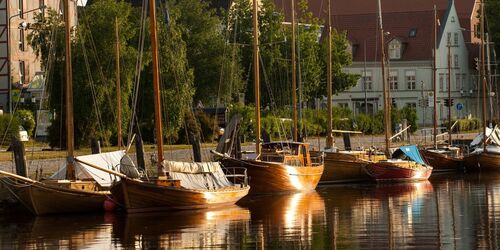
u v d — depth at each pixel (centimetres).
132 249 5300
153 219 6388
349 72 19300
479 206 7256
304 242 5444
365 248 5184
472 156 11362
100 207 6700
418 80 19462
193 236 5688
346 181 9588
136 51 10188
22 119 11750
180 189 6619
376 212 6888
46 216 6619
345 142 10625
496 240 5409
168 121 10725
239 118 8225
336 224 6212
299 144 8444
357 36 19700
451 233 5712
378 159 10050
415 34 19688
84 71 9894
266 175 7900
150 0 6781
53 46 9150
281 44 14262
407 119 15312
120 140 8994
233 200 7112
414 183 9712
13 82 15525
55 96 10000
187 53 13750
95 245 5444
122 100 10012
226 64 13538
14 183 6600
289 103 13638
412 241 5409
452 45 19912
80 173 6806
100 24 10088
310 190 8488
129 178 6475
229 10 14825
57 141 9969
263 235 5719
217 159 8006
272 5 14588
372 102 19412
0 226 6200
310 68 14350
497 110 16012
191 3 14200
